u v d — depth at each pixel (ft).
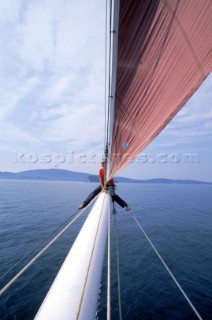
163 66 15.70
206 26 13.11
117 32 15.19
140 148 19.99
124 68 16.84
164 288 74.64
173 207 341.00
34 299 65.26
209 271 92.89
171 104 16.25
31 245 124.47
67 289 5.54
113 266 94.53
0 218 209.56
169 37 14.58
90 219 12.34
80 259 7.25
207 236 161.17
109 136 22.40
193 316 58.59
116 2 13.91
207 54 13.73
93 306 5.69
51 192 616.80
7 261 97.81
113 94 18.54
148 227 188.14
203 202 441.27
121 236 153.38
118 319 57.06
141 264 98.32
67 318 4.56
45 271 85.76
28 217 218.38
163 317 57.67
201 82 14.64
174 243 139.13
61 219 210.59
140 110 18.60
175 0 13.23
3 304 62.54
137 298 67.15
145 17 14.32
